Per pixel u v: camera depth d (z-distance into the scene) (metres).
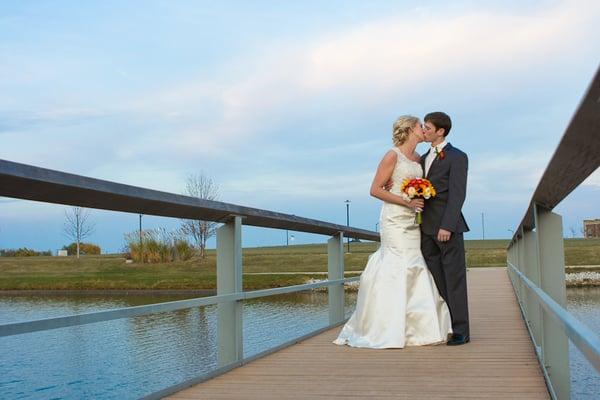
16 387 4.18
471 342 5.18
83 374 4.49
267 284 21.53
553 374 3.67
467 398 3.19
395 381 3.65
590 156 2.33
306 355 4.68
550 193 3.59
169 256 28.86
